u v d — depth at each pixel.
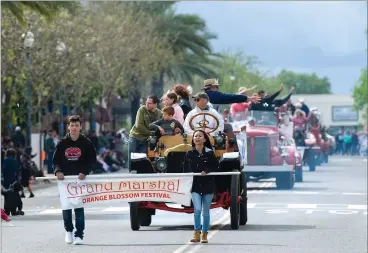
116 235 37.31
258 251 31.80
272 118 67.81
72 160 33.62
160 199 35.12
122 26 117.00
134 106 144.88
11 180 49.44
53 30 90.94
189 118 38.25
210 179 34.28
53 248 33.06
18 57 86.38
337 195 62.59
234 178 38.41
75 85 103.94
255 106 67.12
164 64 134.62
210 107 38.50
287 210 50.78
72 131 33.56
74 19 94.56
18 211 49.59
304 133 96.38
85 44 96.75
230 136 39.88
